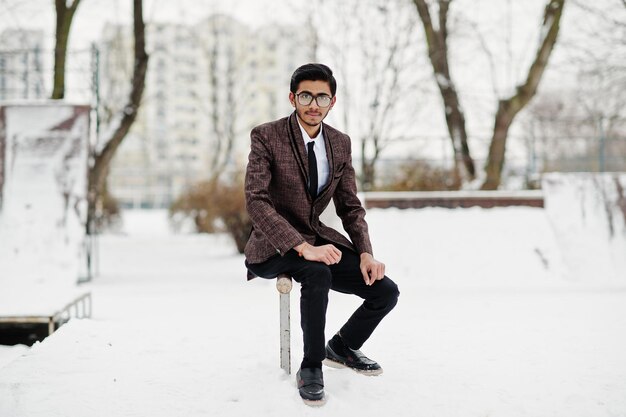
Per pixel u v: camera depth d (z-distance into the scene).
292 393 2.10
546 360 2.67
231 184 10.60
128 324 3.38
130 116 9.41
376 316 2.29
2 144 6.70
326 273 2.08
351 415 1.98
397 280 5.54
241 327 3.42
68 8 8.60
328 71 2.18
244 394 2.15
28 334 4.25
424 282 5.51
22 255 6.03
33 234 6.19
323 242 2.29
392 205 6.50
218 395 2.16
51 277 5.86
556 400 2.13
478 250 5.93
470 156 10.16
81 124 6.84
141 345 2.87
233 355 2.71
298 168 2.18
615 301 4.45
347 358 2.43
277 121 2.27
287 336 2.30
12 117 6.84
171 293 5.62
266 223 2.06
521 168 10.10
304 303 2.09
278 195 2.23
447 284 5.46
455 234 6.12
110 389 2.23
